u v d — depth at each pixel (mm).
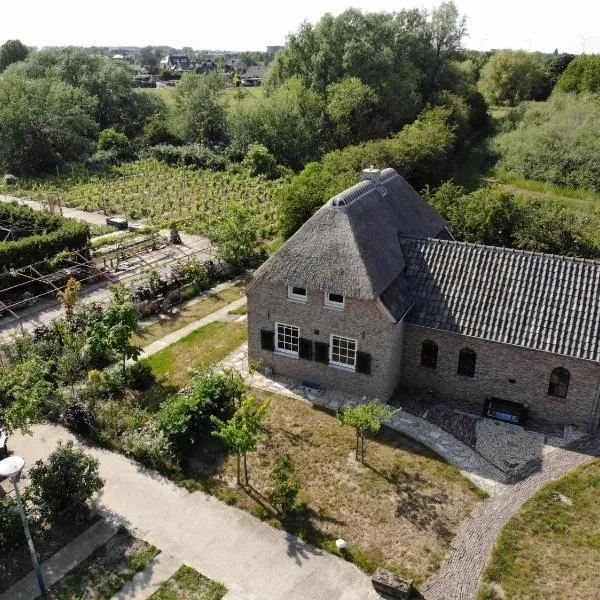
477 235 44219
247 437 20781
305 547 19453
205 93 95812
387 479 22500
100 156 86000
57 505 19953
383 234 28984
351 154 63594
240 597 17594
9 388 22484
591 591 17656
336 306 27094
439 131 74062
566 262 26141
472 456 23906
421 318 27172
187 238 52938
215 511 21031
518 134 83250
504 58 114250
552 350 24594
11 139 80188
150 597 17625
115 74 103188
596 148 72688
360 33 91688
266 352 29969
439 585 17922
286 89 87688
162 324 36281
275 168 79812
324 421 26188
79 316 33969
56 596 17672
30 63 109000
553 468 23141
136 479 22641
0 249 40281
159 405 27125
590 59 98500
